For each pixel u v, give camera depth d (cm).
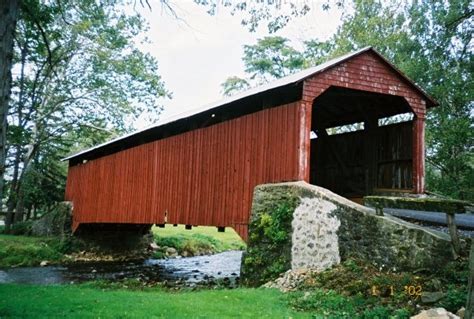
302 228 805
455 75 1792
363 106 1140
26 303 616
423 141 985
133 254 1939
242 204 1008
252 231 905
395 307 517
